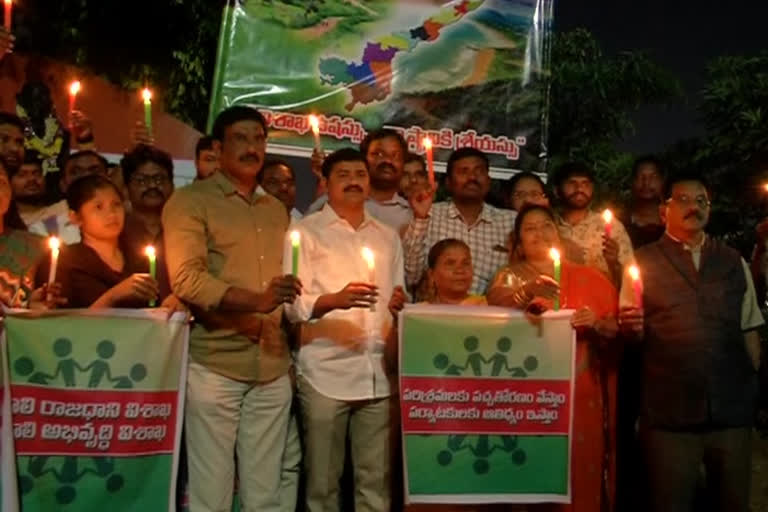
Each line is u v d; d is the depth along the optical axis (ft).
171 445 14.37
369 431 15.84
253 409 15.06
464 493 15.48
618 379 17.93
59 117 22.67
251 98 21.42
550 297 15.60
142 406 14.11
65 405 13.73
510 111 22.98
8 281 14.69
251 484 14.94
